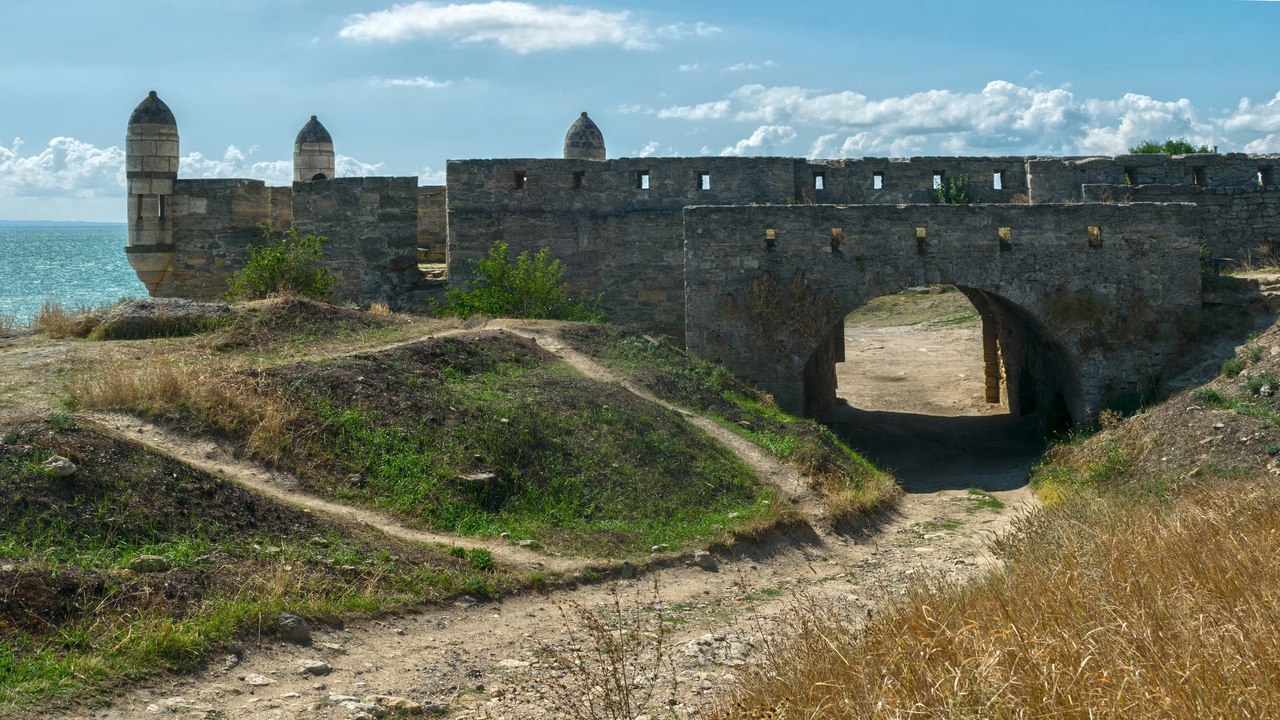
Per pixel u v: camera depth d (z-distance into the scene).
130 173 30.77
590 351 21.39
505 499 13.98
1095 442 21.30
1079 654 6.09
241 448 12.97
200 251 30.92
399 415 14.94
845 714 6.31
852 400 32.41
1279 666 5.64
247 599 9.39
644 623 10.84
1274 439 17.94
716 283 24.38
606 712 7.78
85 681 7.63
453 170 27.84
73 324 19.05
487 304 25.14
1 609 8.13
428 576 11.00
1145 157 27.42
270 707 7.79
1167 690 5.45
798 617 9.45
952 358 38.59
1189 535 9.34
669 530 14.23
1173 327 24.16
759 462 17.78
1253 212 26.95
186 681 8.07
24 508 9.70
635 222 27.72
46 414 12.06
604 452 15.89
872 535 16.23
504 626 10.36
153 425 13.01
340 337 18.92
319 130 38.16
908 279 24.25
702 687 8.71
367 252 29.31
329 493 12.73
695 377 21.50
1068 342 24.22
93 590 8.80
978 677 5.81
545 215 27.88
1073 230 24.14
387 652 9.28
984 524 17.12
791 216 24.27
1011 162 28.42
